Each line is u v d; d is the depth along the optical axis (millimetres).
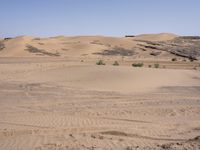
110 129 12195
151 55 90438
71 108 16594
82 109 16359
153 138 11078
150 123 13758
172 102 18672
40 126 12617
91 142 10258
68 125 12883
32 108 16469
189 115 15664
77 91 21750
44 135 11242
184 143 8977
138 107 17094
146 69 31000
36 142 10289
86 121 13734
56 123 13219
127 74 27984
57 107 16812
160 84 25531
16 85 23531
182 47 106875
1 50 90312
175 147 8562
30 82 25047
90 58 70062
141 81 25969
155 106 17438
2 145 9977
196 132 12102
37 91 21406
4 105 17125
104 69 30016
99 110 16188
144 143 10242
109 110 16219
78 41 113688
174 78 28156
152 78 27281
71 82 25188
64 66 36250
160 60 65875
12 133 11438
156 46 106938
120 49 101125
